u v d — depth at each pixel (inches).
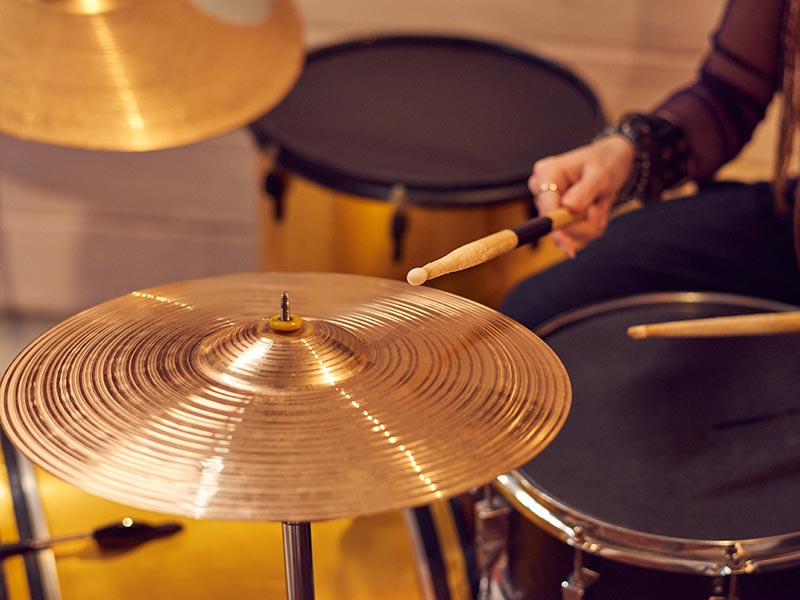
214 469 41.4
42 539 59.3
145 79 71.4
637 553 50.9
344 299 50.1
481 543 56.8
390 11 112.3
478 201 75.6
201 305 49.1
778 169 71.4
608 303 66.7
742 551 50.3
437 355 46.5
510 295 72.3
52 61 69.7
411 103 91.2
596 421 58.3
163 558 58.9
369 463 41.9
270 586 58.2
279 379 44.4
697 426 58.0
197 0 74.4
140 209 119.5
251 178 117.6
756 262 72.5
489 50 103.0
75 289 123.6
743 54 74.0
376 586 59.7
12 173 117.3
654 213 77.0
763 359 62.7
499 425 43.8
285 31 78.5
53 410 43.2
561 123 88.5
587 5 109.2
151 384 44.4
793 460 55.8
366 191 76.3
